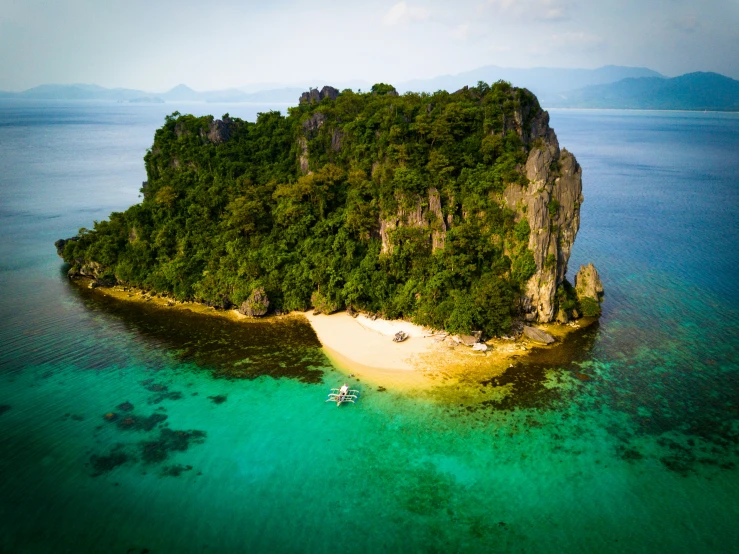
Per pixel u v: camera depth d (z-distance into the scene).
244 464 49.44
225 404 58.78
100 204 164.25
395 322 79.25
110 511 44.00
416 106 97.06
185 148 109.81
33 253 112.62
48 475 47.69
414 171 83.50
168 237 94.62
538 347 71.69
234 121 120.81
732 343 72.94
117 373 65.00
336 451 51.25
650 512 44.16
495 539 41.56
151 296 89.88
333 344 72.94
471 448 51.62
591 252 115.31
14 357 68.00
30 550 40.22
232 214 92.50
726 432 54.06
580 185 79.94
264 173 106.50
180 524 42.91
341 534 42.00
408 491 46.31
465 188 83.12
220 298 84.44
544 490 46.44
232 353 70.44
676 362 67.94
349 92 120.19
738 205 165.62
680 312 83.31
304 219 90.94
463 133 89.88
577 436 53.38
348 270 84.44
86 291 91.62
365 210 85.56
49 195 176.75
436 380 63.53
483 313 73.12
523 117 89.75
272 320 81.06
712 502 45.09
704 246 119.94
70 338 73.81
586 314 80.38
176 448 51.47
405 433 53.84
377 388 61.81
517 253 78.00
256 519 43.44
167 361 68.19
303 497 45.66
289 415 56.78
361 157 97.50
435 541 41.38
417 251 81.12
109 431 53.88
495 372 65.38
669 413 57.22
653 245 120.81
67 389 61.25
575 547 40.88
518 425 55.06
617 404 58.78
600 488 46.62
